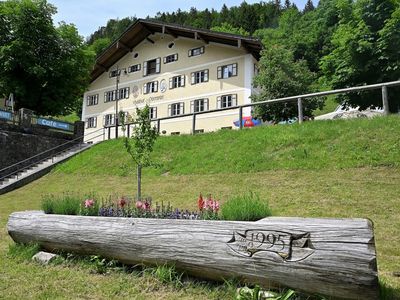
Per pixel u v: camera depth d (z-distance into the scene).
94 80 38.56
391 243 5.00
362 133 9.41
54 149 19.67
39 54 29.83
